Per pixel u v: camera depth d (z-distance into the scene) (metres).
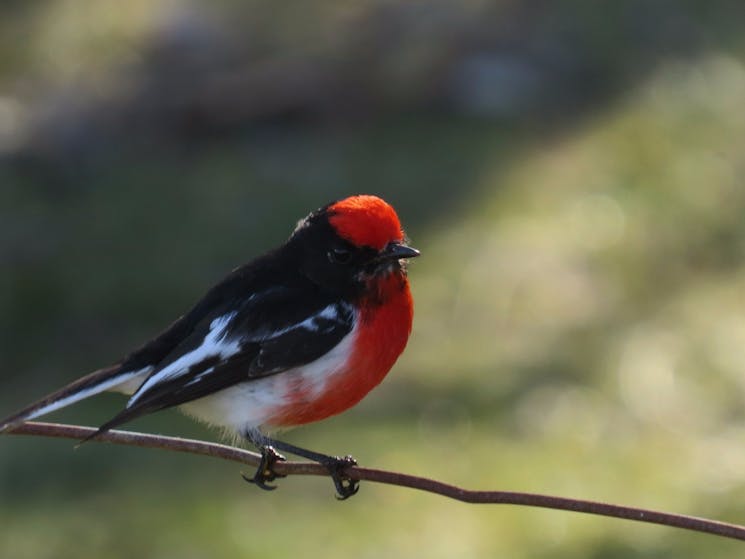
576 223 14.92
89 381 7.43
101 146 17.95
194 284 15.01
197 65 19.08
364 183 16.22
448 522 11.09
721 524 5.54
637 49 18.02
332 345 7.43
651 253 14.41
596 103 17.17
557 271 14.21
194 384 7.41
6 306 14.93
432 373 13.07
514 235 14.88
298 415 7.56
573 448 11.85
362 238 7.42
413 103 17.64
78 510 11.58
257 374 7.42
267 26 19.50
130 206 16.52
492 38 18.31
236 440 7.71
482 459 11.77
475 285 14.19
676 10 18.66
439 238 15.05
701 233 14.59
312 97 17.94
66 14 21.08
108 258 15.58
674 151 15.84
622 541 10.77
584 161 15.98
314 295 7.54
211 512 11.40
